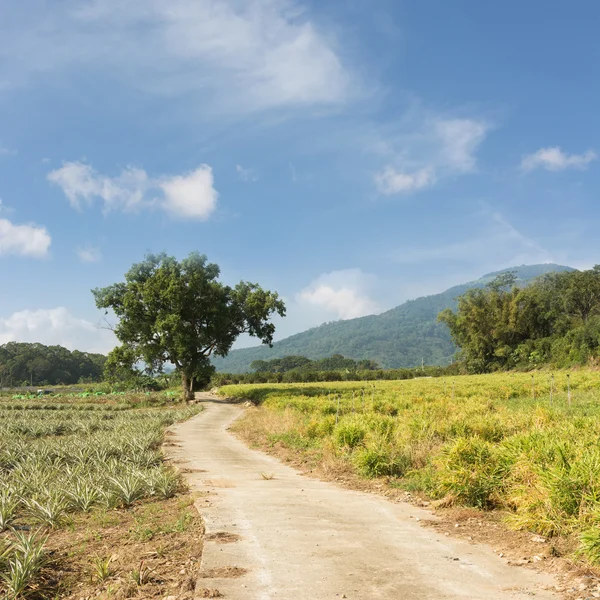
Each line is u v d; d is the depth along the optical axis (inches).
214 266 1923.0
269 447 729.6
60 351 5713.6
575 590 189.8
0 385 4707.2
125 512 330.3
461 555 235.9
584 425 490.3
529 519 270.4
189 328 1806.1
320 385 2450.8
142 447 622.8
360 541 253.8
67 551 247.6
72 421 1139.3
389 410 1042.1
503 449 366.3
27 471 471.2
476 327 3449.8
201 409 1608.0
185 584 194.7
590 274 3117.6
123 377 2760.8
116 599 185.2
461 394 1451.8
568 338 2920.8
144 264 1889.8
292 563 217.2
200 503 329.4
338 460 529.3
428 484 390.3
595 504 251.0
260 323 2092.8
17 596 192.4
